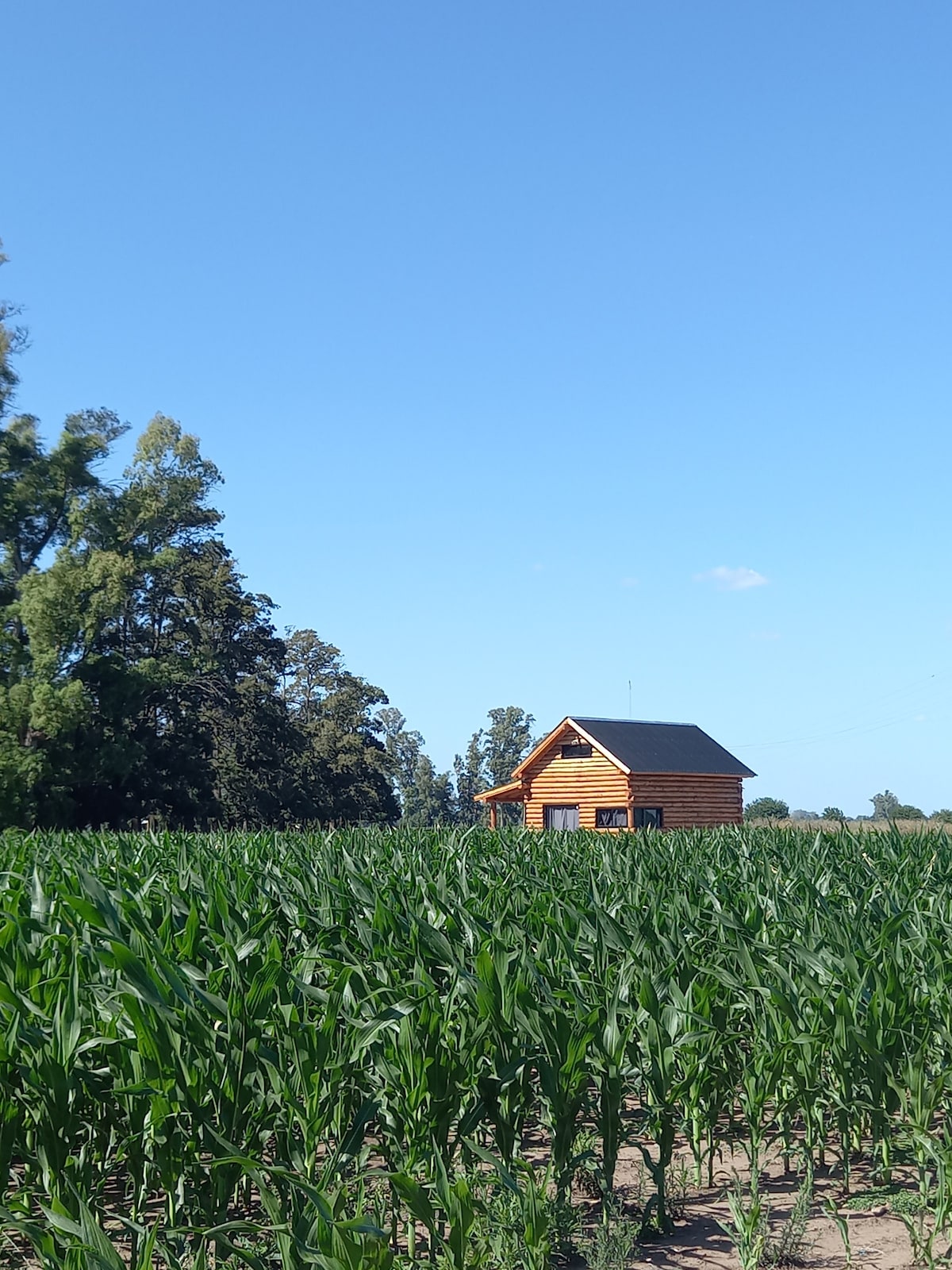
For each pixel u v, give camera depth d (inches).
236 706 2546.8
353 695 3358.8
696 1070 278.1
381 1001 270.7
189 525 2647.6
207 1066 231.9
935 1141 255.6
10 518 2058.3
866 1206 268.7
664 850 714.8
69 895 316.8
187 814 2206.0
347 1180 262.4
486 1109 259.0
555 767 1695.4
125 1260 240.4
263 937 294.8
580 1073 259.0
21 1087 236.1
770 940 357.1
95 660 1956.2
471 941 333.4
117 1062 240.2
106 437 2164.1
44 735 1889.8
